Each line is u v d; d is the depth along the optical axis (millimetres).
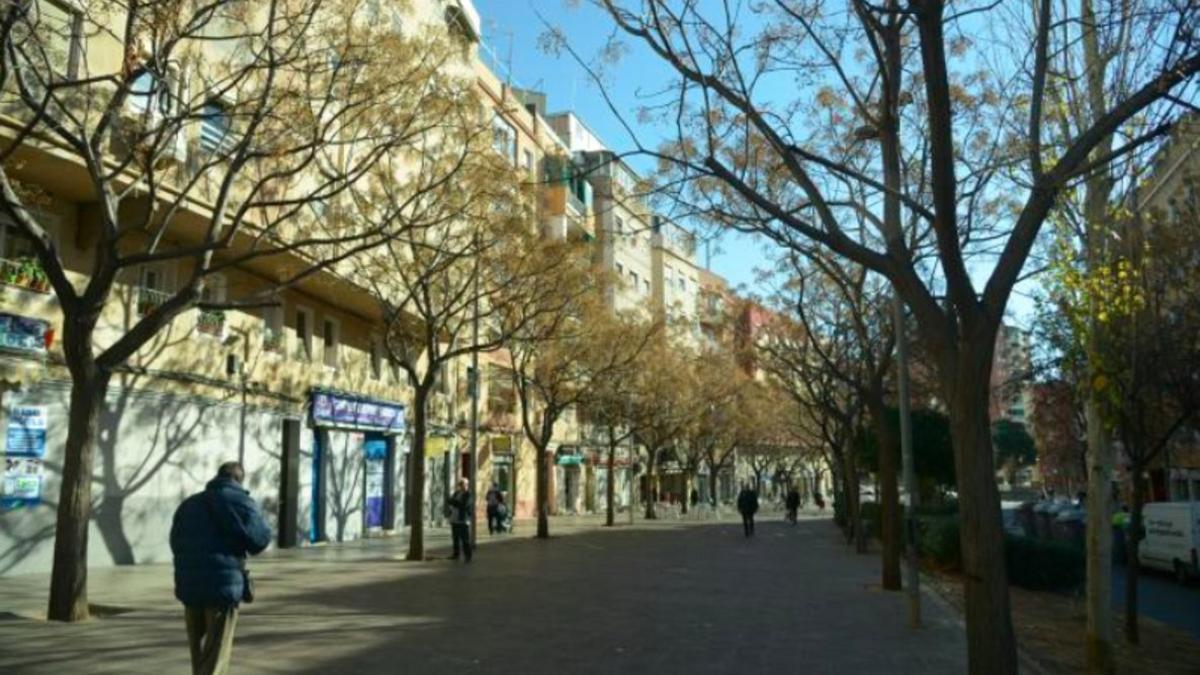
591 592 15688
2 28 9992
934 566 21031
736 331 30578
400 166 21312
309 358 25641
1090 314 10336
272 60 12133
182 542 7082
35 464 15930
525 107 45875
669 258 68625
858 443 31125
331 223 20219
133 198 16906
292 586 15789
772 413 57531
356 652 9852
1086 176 9383
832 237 7508
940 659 10094
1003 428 73812
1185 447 31703
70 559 11062
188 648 9414
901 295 7410
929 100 6801
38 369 15594
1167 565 23422
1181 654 12164
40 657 8906
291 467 24547
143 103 16547
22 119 14055
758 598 15305
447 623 11938
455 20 16391
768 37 9258
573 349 31109
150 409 18781
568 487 54875
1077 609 15336
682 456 67250
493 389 42719
